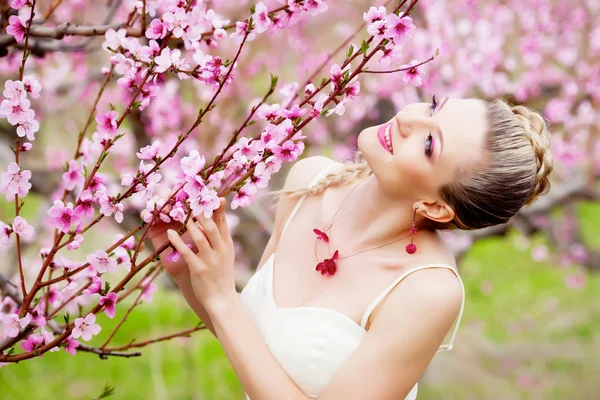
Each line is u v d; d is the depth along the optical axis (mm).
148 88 1727
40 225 5316
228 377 6945
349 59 1697
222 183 1971
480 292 10039
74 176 1955
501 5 6766
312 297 2256
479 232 5902
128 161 5566
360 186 2387
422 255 2166
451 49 6102
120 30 1716
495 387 7906
